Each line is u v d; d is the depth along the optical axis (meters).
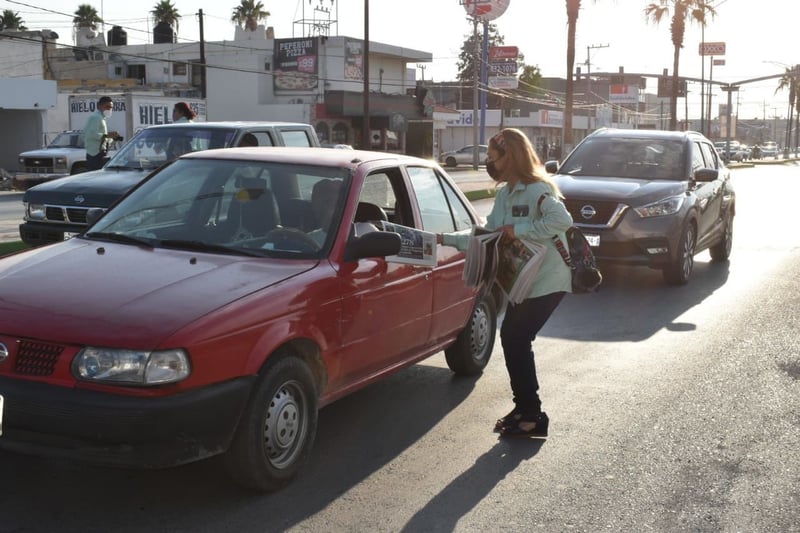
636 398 6.62
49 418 4.09
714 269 13.24
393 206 6.20
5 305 4.39
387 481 4.95
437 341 6.44
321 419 6.03
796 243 16.16
